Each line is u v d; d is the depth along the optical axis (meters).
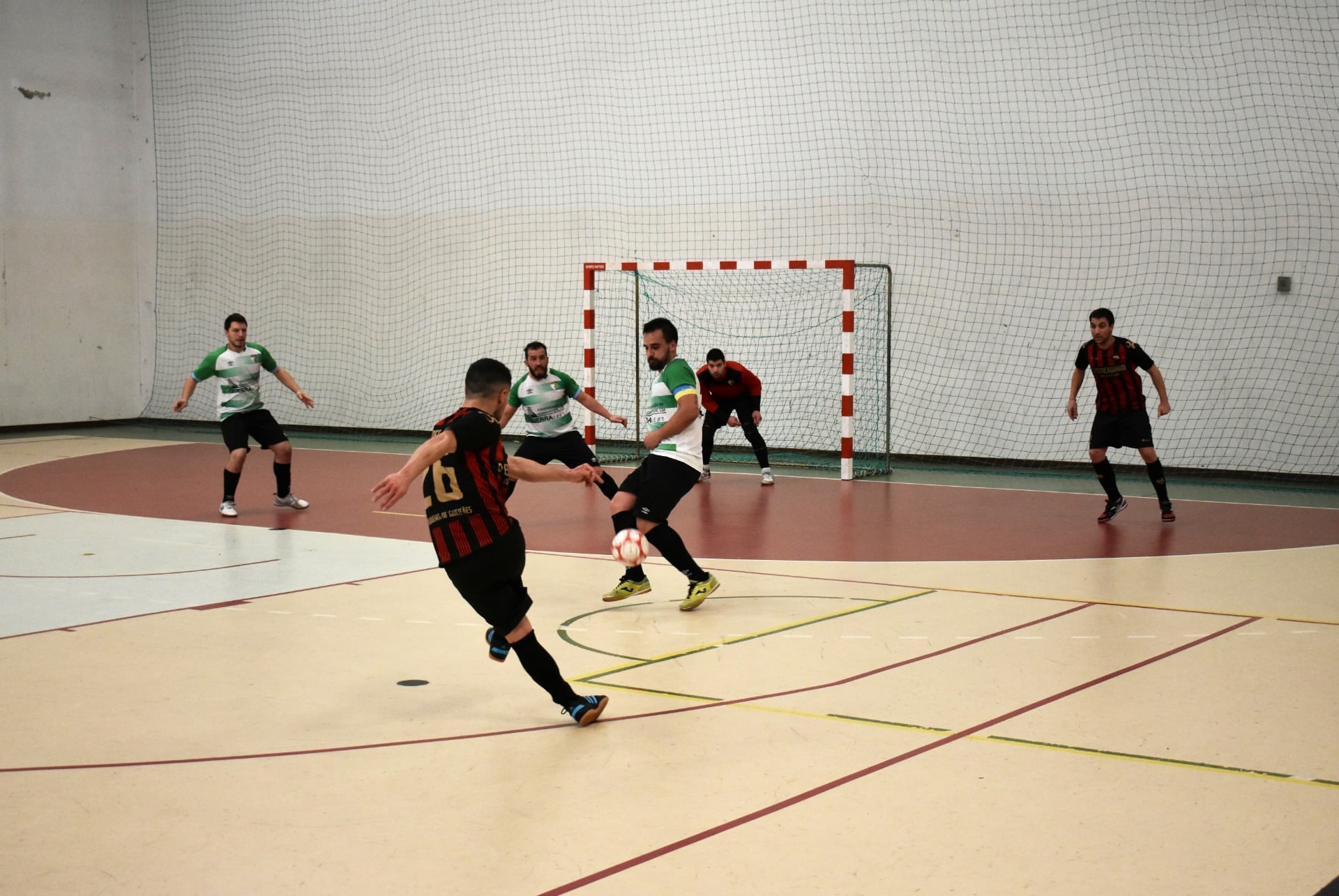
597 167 16.98
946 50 14.62
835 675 5.54
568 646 6.12
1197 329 13.61
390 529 10.09
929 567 8.32
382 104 18.66
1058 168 14.16
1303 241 12.95
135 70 20.88
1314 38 12.68
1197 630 6.40
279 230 19.83
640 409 16.73
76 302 20.23
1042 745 4.49
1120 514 10.88
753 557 8.74
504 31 17.48
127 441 18.09
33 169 19.52
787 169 15.72
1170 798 3.94
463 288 18.25
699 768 4.27
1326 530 9.89
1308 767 4.25
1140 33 13.57
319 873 3.38
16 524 10.35
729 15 15.87
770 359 16.03
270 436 10.99
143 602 7.23
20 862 3.46
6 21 19.02
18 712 5.00
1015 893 3.24
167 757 4.43
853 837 3.63
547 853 3.52
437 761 4.37
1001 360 14.70
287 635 6.40
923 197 14.94
